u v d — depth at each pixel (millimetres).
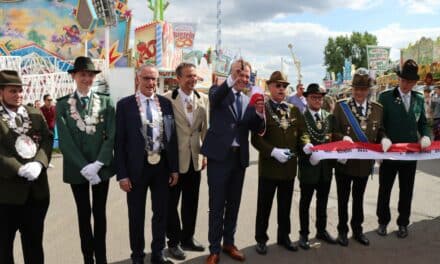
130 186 4121
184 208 4781
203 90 23750
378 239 5070
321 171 4703
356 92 4871
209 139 4379
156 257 4316
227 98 4336
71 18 20547
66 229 5457
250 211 6289
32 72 14172
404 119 5012
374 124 4879
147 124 4129
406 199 5133
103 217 4012
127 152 4141
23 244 3721
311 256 4555
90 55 20906
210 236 4379
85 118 3881
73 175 3793
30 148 3539
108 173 3922
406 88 5012
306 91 4832
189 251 4738
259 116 4324
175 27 25500
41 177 3639
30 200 3602
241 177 4488
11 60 12945
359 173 4746
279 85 4570
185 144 4602
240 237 5156
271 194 4609
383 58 27969
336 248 4785
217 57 29938
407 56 19859
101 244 4016
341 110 4957
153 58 19922
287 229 4773
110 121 4020
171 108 4363
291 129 4578
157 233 4297
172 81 21766
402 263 4340
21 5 20422
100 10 14859
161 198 4277
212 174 4340
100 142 3930
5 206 3426
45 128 3721
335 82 48062
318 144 4750
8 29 20500
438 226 5531
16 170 3367
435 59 17562
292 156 4504
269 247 4848
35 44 20625
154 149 4148
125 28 20906
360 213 4941
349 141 4633
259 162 4656
